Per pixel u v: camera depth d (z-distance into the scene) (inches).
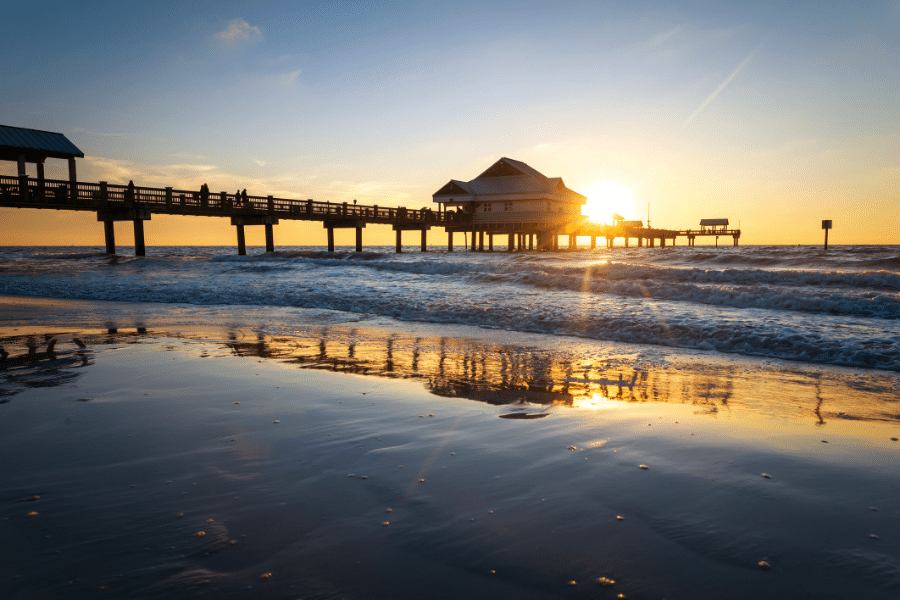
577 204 2055.9
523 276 646.5
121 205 1018.7
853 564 86.6
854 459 134.9
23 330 359.6
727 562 87.4
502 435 153.4
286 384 214.2
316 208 1337.4
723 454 138.4
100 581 80.9
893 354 261.6
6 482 118.5
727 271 660.1
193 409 177.6
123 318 419.2
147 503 108.0
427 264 886.4
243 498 110.7
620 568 85.4
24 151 1011.3
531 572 84.2
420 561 87.4
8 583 80.4
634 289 528.7
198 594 77.7
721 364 260.1
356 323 400.5
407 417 170.9
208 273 862.5
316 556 88.7
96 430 154.8
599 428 160.4
